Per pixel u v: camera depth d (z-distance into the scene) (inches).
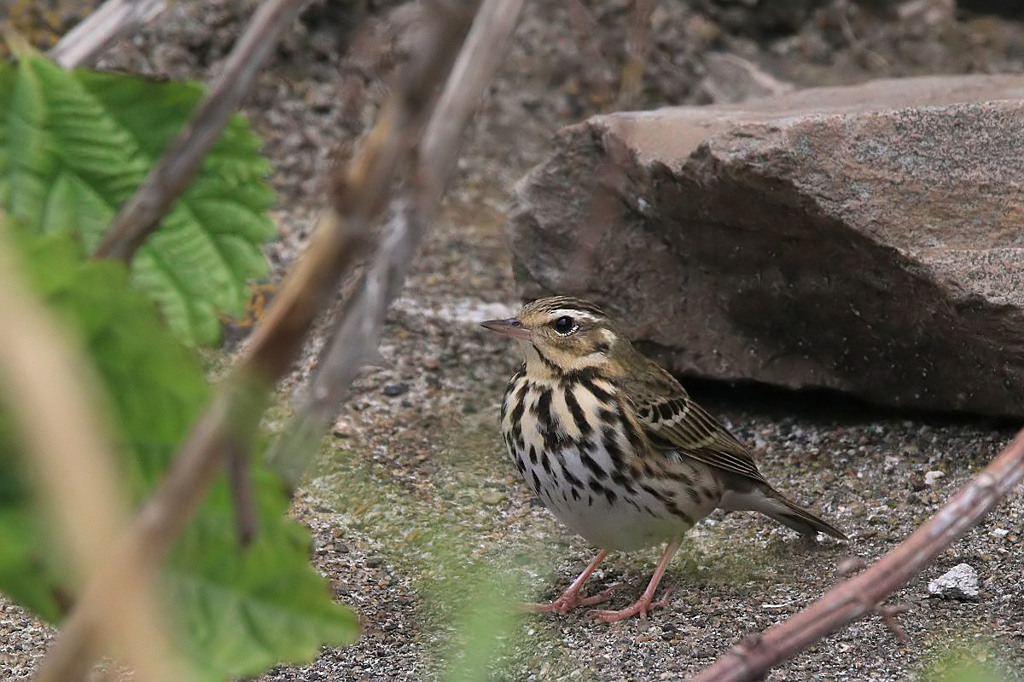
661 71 799.1
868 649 377.4
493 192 767.1
